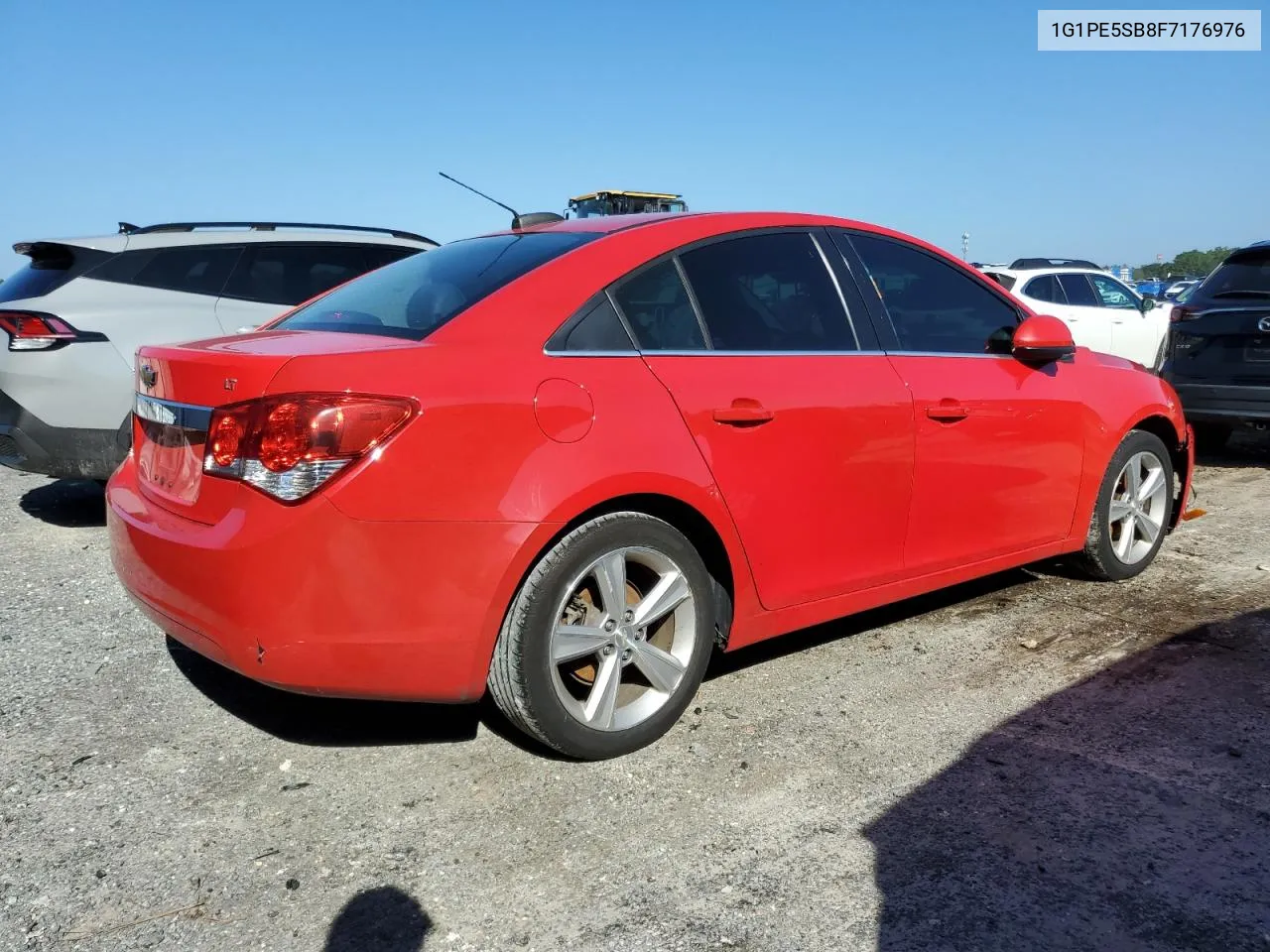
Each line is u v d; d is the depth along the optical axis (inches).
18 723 122.9
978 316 154.3
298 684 95.3
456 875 92.1
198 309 229.6
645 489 107.9
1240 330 275.9
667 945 82.4
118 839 97.9
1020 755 114.9
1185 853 95.0
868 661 143.5
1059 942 82.3
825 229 138.5
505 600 100.6
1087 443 163.6
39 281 220.4
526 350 105.0
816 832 99.0
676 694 117.2
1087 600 169.8
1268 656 143.3
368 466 92.6
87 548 204.4
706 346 119.3
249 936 83.7
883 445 131.5
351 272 260.5
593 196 821.9
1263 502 243.8
